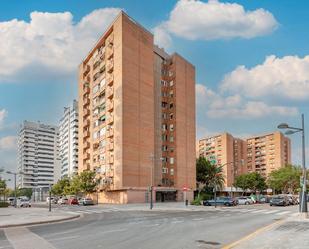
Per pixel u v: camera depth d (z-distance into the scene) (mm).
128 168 70812
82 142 93250
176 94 85938
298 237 14789
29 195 155375
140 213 37469
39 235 17125
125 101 72062
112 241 14328
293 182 115500
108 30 79312
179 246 12875
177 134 84625
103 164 78812
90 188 77562
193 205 58562
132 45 75562
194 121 91812
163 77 87125
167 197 80250
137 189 71750
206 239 14797
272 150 154000
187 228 19594
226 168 140250
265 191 136875
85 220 27812
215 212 37688
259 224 22188
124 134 70875
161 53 87750
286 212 36375
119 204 66812
